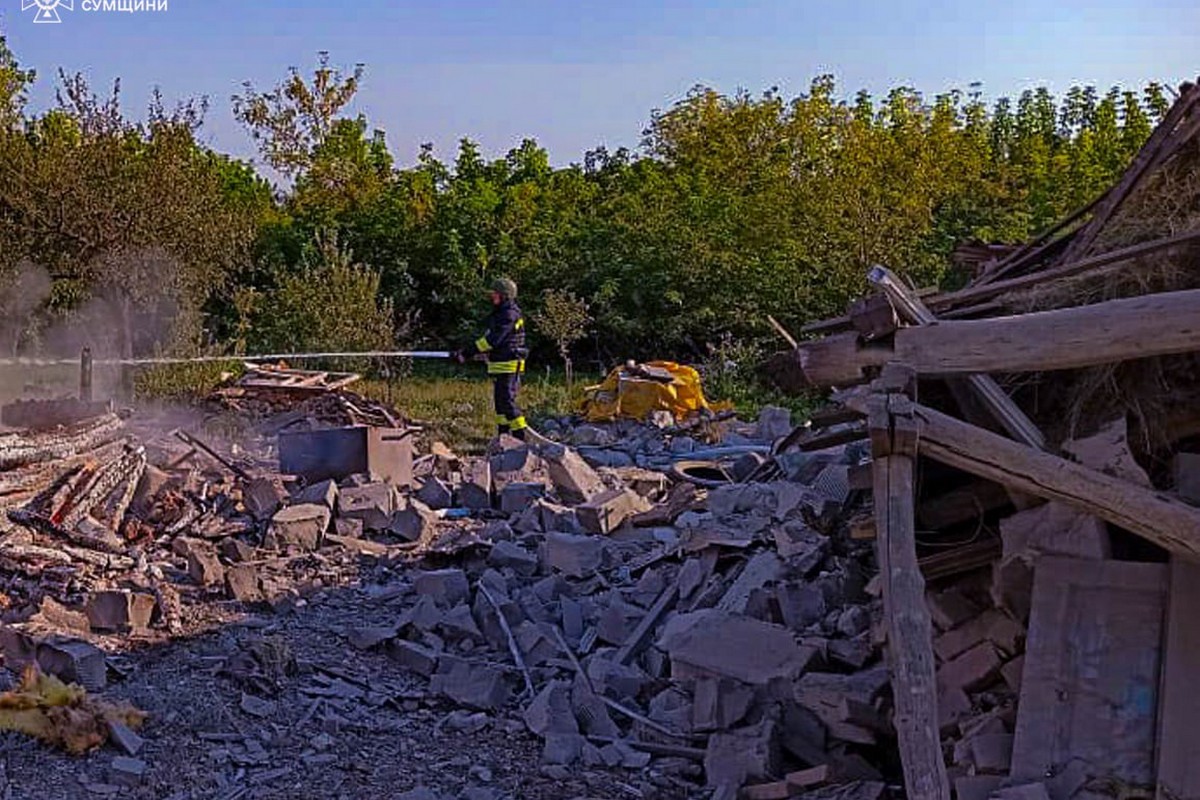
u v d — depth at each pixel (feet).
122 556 27.84
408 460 37.19
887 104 82.28
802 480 30.53
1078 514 15.83
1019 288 17.47
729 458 42.65
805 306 69.00
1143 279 16.26
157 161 58.39
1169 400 15.79
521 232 83.71
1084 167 77.56
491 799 18.02
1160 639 15.03
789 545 24.06
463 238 82.17
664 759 19.63
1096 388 16.14
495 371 45.29
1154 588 15.28
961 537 18.10
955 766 16.05
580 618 24.88
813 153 80.38
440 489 35.53
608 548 28.40
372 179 97.71
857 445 29.17
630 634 24.02
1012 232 71.05
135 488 31.48
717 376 61.87
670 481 38.14
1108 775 14.55
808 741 18.97
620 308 73.67
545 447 38.55
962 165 76.18
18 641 21.24
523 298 77.15
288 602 26.04
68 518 28.53
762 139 86.02
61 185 56.49
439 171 97.96
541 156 105.60
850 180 70.64
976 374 15.52
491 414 56.18
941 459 14.67
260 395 49.19
